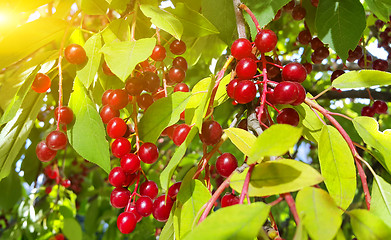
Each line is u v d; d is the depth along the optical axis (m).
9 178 0.40
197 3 0.26
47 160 0.20
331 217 0.10
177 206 0.14
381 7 0.23
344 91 0.41
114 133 0.18
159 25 0.19
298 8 0.27
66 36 0.22
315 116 0.19
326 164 0.15
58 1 0.26
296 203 0.10
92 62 0.19
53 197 0.56
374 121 0.16
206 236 0.09
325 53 0.28
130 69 0.16
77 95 0.20
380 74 0.17
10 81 0.22
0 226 0.56
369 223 0.10
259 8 0.20
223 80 0.19
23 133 0.22
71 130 0.19
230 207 0.10
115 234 0.52
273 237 0.12
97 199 0.55
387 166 0.16
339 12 0.23
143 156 0.17
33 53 0.22
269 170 0.12
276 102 0.15
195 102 0.18
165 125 0.18
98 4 0.21
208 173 0.15
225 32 0.26
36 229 0.48
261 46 0.16
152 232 0.50
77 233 0.43
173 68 0.21
